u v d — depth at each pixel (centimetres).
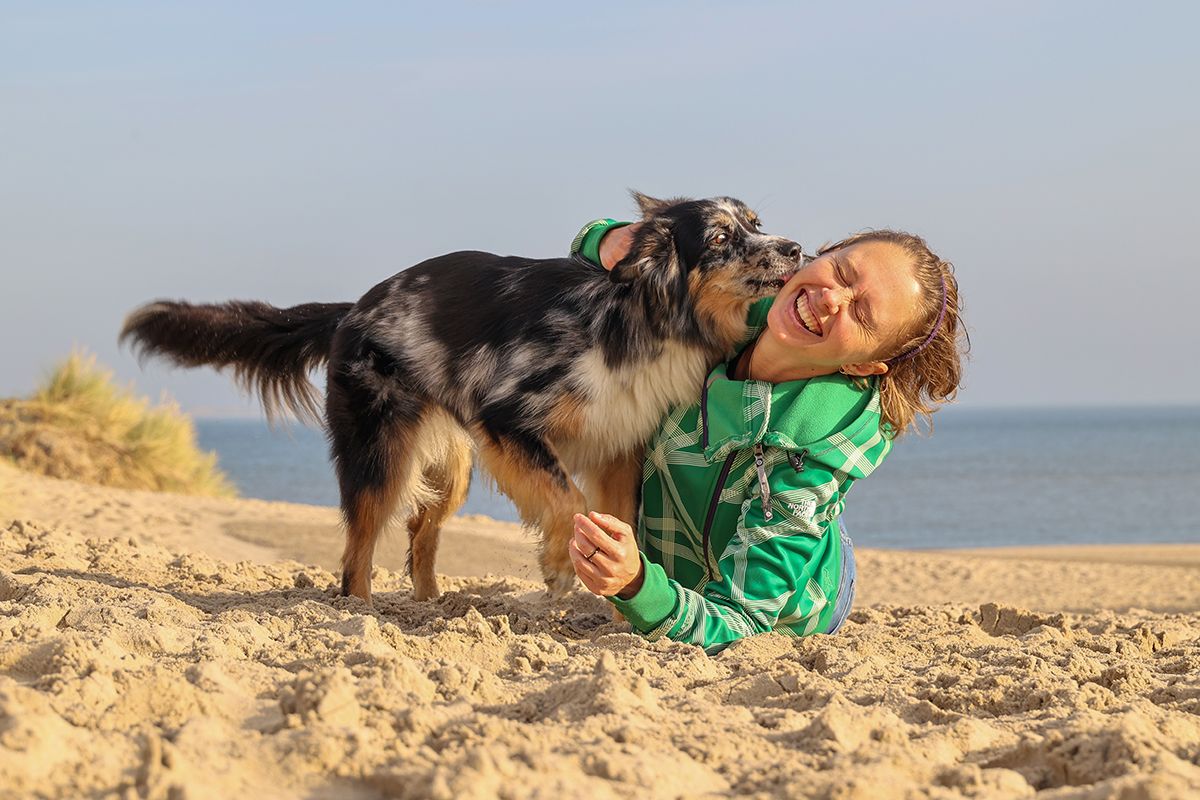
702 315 508
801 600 428
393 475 557
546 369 502
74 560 621
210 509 1148
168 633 353
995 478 5328
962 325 453
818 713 290
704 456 439
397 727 260
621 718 275
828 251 452
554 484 493
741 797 232
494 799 213
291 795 221
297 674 308
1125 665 387
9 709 239
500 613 506
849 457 425
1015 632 552
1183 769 248
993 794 238
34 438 1510
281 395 656
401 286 566
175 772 216
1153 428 17325
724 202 530
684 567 465
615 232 566
